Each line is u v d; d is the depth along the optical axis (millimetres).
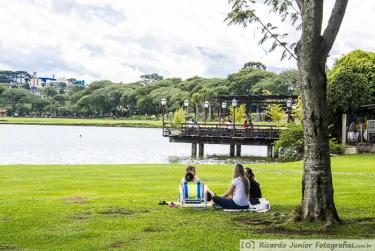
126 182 20828
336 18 11148
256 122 100312
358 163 31422
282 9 12961
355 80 43344
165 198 16312
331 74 46656
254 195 14117
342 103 43438
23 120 187375
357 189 18531
